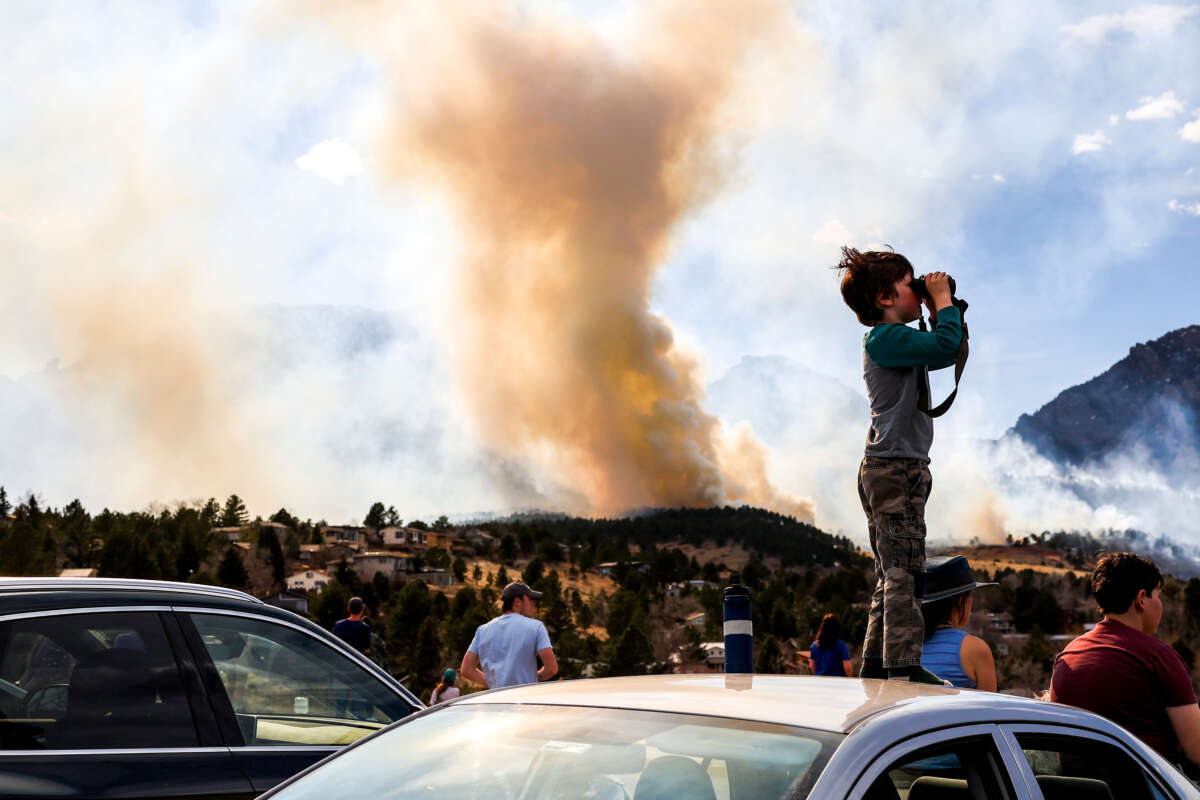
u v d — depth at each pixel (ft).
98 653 12.14
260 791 12.50
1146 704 14.71
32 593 12.03
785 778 6.68
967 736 7.74
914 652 14.98
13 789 10.75
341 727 13.97
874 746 6.97
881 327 15.88
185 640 12.94
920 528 15.69
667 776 7.04
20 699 11.32
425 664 541.34
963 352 15.65
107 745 11.67
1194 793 9.52
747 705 7.80
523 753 7.85
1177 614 536.42
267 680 13.57
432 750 8.35
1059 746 8.57
